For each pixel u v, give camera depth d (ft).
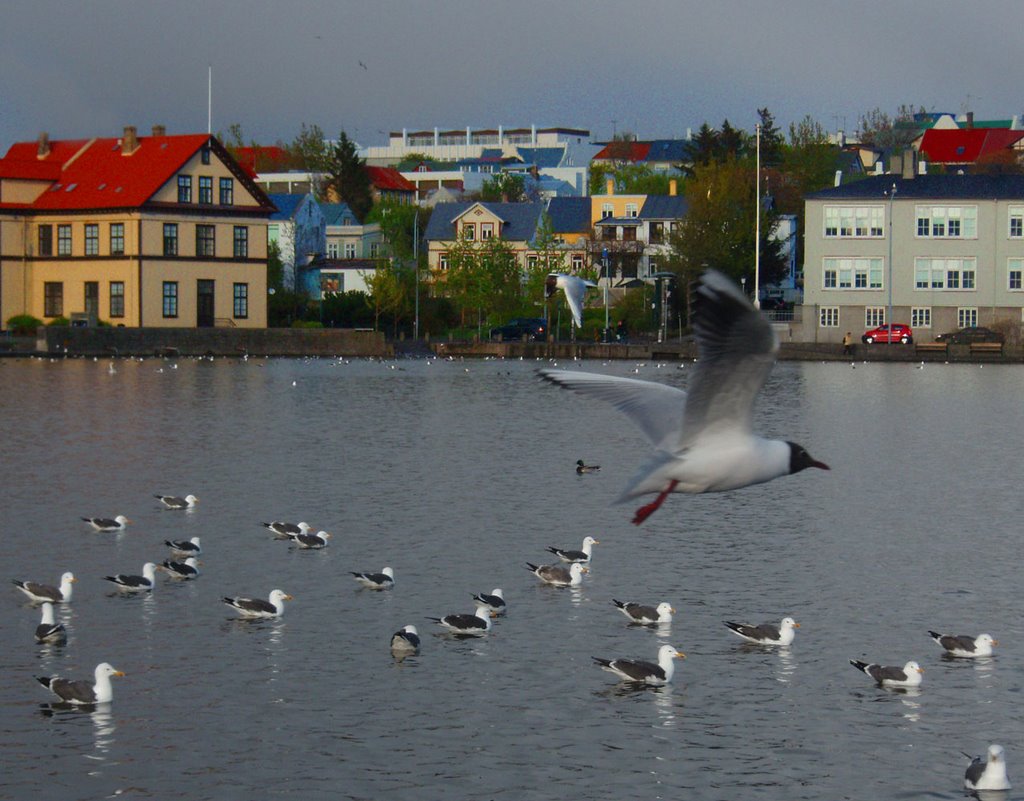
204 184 408.05
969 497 150.71
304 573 111.55
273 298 443.32
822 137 652.07
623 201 574.56
